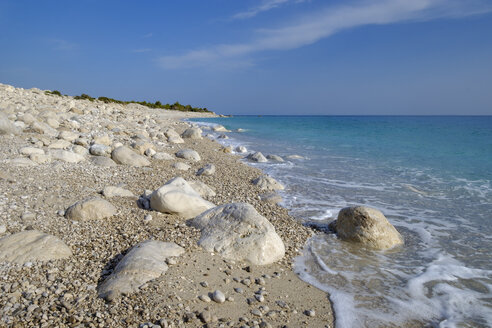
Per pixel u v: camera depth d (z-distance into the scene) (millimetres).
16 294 4094
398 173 13320
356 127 46781
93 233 6012
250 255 5578
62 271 4723
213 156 16125
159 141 18172
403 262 5996
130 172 10648
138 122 25641
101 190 8164
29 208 6758
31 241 5156
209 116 76250
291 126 48438
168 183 7770
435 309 4570
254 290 4750
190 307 4098
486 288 5105
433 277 5426
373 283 5250
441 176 12742
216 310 4129
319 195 10141
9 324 3596
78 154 11016
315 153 19094
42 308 3895
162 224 6613
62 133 13305
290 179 12164
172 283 4504
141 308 3959
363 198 9836
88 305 4012
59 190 7973
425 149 20969
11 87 30359
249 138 28047
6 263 4699
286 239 6809
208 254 5492
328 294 4898
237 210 6289
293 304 4566
